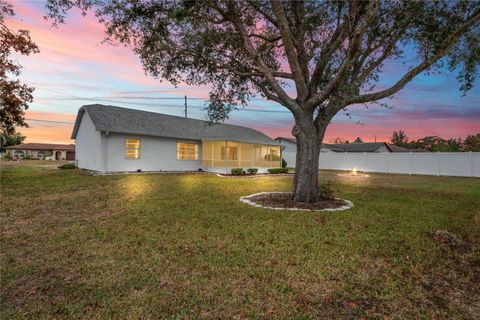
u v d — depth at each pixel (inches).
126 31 272.1
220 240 176.2
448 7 243.4
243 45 316.2
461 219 243.3
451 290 119.5
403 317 98.9
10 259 143.3
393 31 281.3
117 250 157.0
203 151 808.9
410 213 264.2
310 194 308.0
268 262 142.8
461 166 760.3
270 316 97.7
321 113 311.7
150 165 686.5
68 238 177.3
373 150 1315.2
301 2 299.1
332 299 109.5
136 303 104.1
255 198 333.7
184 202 300.4
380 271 135.0
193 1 226.2
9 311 98.1
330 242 175.5
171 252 154.7
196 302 105.4
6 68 514.3
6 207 267.6
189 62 328.5
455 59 283.7
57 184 432.5
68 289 114.1
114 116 673.0
